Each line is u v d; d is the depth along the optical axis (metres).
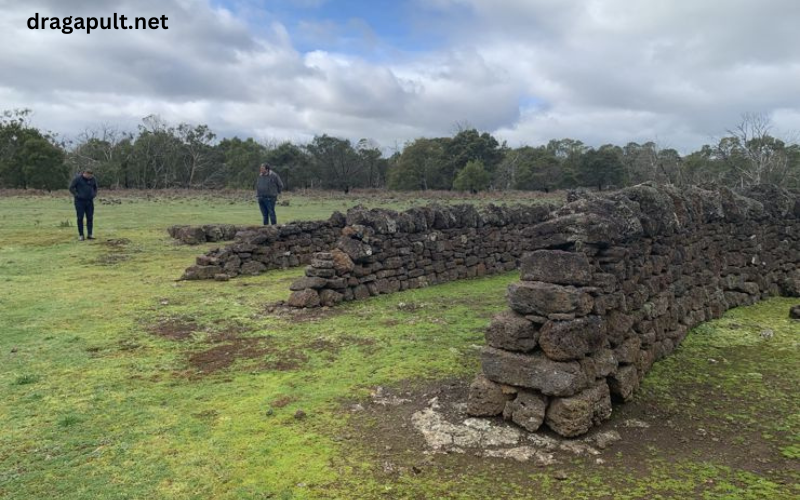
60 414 4.91
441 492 3.75
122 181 68.94
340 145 70.50
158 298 9.49
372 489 3.78
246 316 8.38
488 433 4.57
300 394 5.41
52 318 8.11
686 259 7.50
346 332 7.54
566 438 4.48
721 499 3.64
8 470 3.99
